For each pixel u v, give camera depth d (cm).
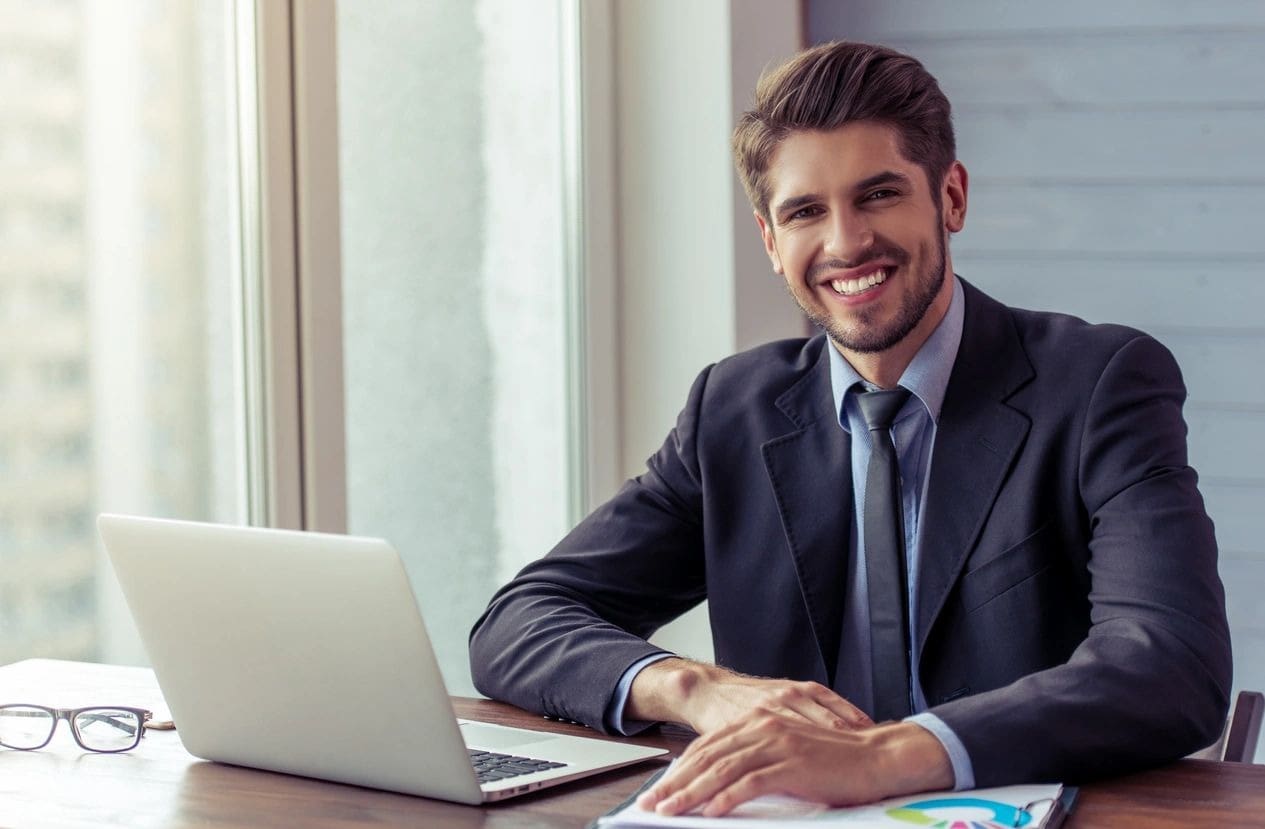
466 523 254
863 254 159
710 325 279
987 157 287
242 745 126
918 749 111
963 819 103
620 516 178
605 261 280
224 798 118
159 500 188
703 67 276
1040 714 116
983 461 158
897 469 162
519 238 266
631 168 283
